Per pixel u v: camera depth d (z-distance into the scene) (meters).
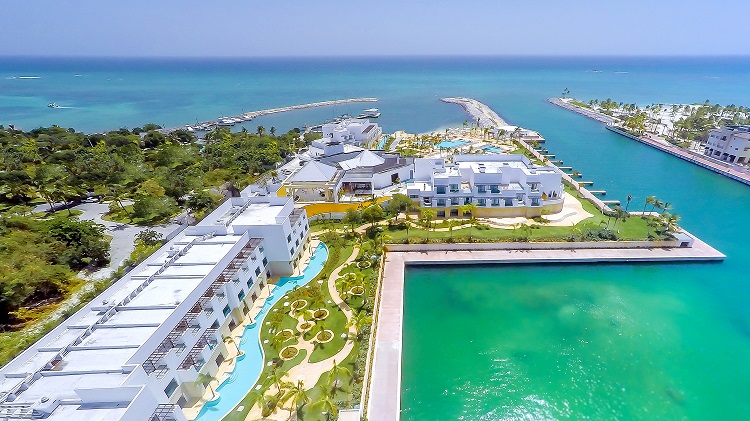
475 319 56.78
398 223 80.31
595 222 79.00
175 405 34.88
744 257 69.50
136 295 46.59
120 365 36.84
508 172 87.81
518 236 72.88
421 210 80.94
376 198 87.88
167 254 56.22
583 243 70.69
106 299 46.19
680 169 118.81
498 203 82.38
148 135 156.38
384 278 63.78
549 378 46.91
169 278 49.50
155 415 33.97
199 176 106.00
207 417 39.75
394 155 114.88
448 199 83.00
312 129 193.62
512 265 68.25
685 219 84.69
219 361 46.38
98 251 66.44
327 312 55.00
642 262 67.75
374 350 48.69
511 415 42.56
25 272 55.50
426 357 50.19
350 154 111.88
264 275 61.53
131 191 98.94
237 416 39.69
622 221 79.31
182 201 96.00
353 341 49.38
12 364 37.00
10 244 61.88
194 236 60.78
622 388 45.47
